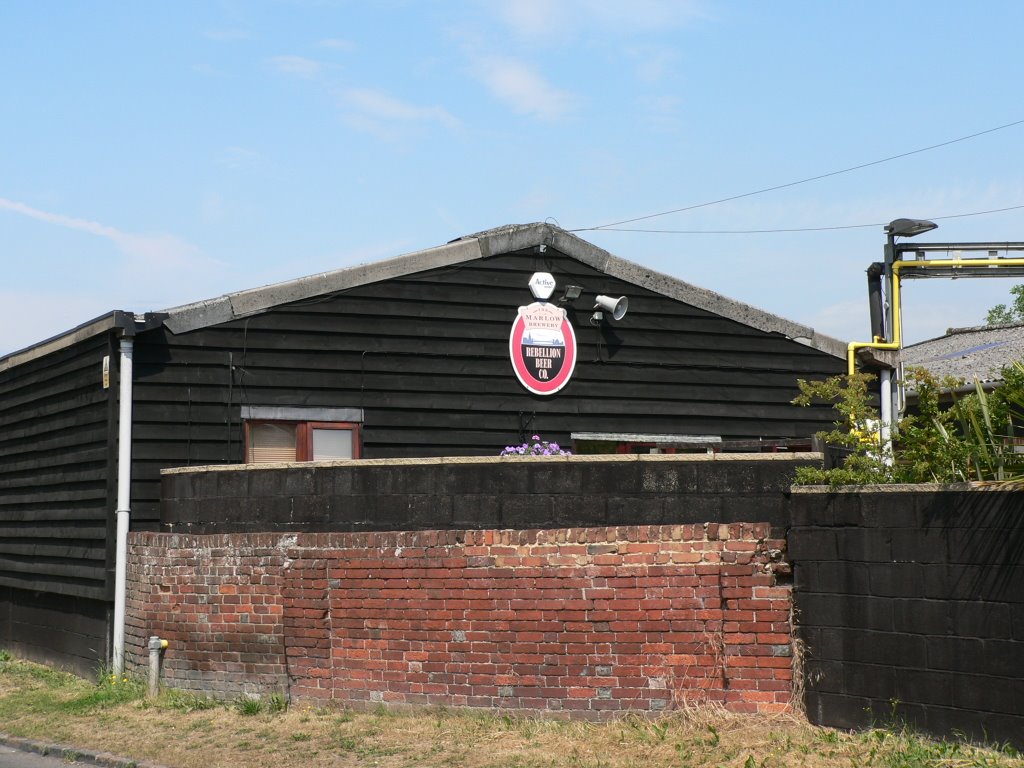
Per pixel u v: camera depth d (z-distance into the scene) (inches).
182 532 449.4
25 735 399.9
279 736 367.2
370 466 399.9
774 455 356.8
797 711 343.9
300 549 409.7
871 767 292.2
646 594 360.2
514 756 326.3
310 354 542.9
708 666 353.7
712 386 609.9
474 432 566.9
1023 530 297.6
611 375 593.9
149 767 346.3
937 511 315.9
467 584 378.3
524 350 578.9
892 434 382.9
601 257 595.8
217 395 521.7
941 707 310.8
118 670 478.9
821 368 634.2
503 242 578.2
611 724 354.9
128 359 500.7
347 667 397.1
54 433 569.0
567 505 372.2
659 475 365.4
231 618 425.4
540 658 368.2
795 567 347.6
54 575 549.3
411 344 561.0
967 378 908.0
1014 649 296.7
